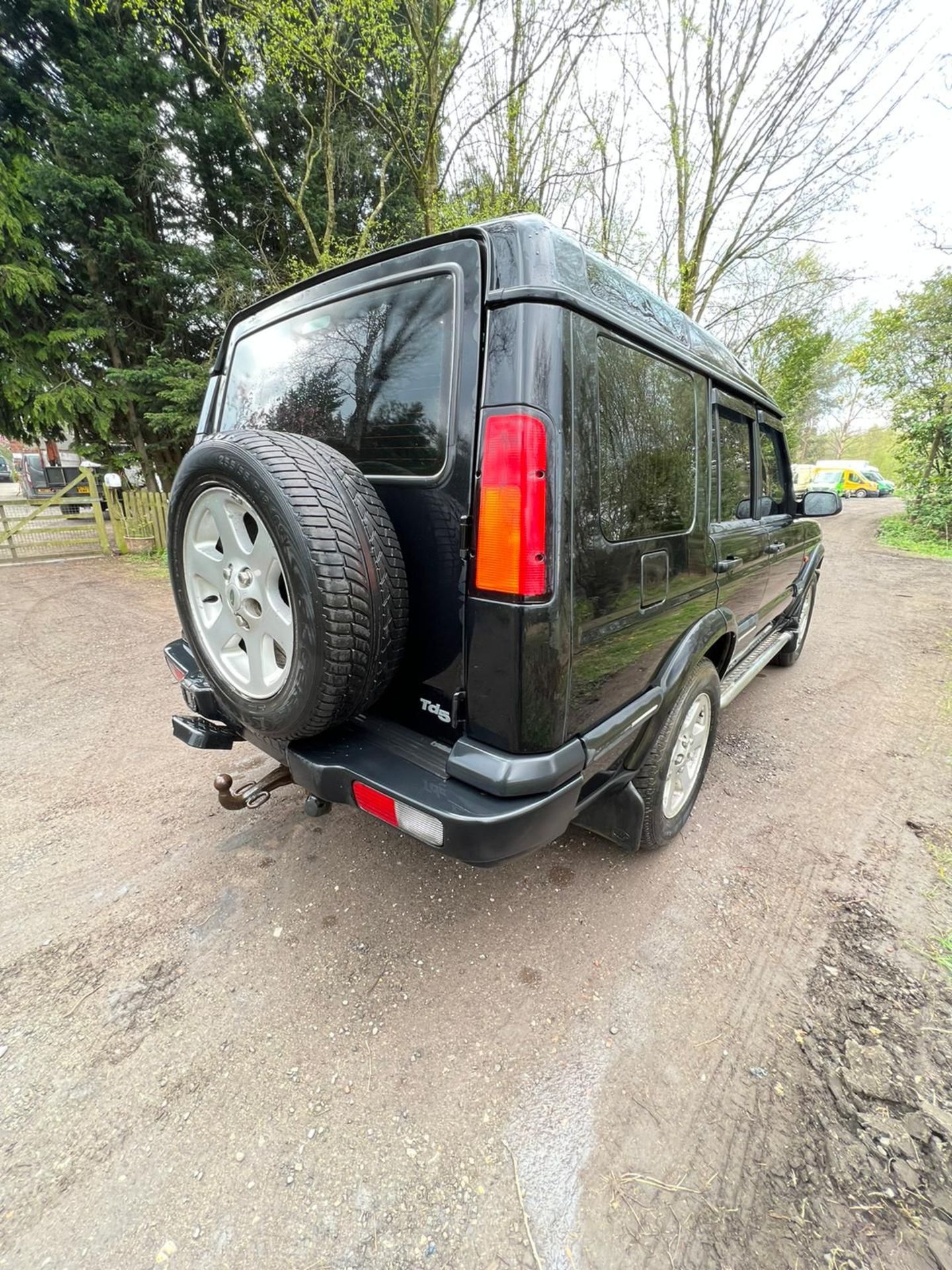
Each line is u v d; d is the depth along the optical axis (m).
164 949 2.03
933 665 4.90
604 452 1.66
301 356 2.08
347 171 10.20
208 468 1.67
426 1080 1.60
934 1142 1.43
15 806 2.87
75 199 9.91
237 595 1.73
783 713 3.96
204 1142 1.46
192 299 11.43
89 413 11.52
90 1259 1.24
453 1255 1.25
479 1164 1.41
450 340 1.58
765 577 3.31
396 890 2.29
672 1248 1.25
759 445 3.21
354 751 1.73
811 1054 1.65
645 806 2.21
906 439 12.51
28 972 1.94
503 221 1.50
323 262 8.83
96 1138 1.46
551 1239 1.27
